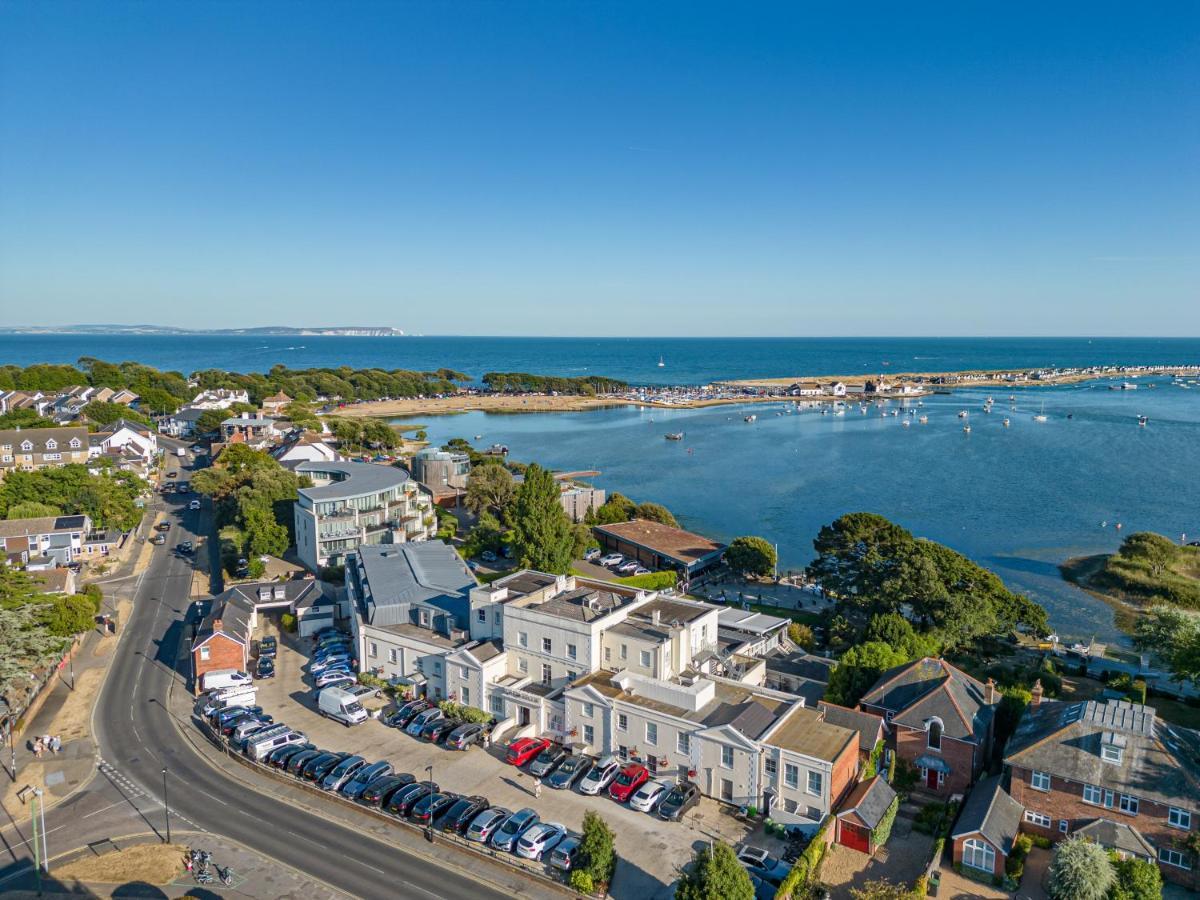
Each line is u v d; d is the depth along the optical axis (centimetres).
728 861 4312
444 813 5719
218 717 7088
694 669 7100
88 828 5531
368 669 8219
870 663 7138
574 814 5725
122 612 10025
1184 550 13300
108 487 13725
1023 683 7550
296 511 12194
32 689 7531
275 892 4831
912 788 6106
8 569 8069
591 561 12750
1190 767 5084
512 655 7400
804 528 15938
